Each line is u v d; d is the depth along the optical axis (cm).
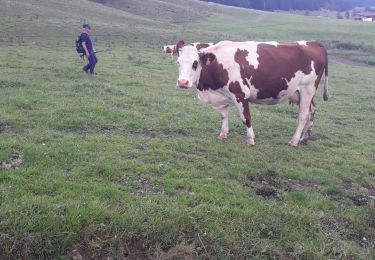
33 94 556
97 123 450
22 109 478
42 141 378
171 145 404
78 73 758
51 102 514
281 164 393
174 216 272
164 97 629
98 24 1688
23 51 1017
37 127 419
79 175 315
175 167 354
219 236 266
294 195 329
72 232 248
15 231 244
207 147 412
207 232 267
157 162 358
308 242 275
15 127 413
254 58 413
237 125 505
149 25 2025
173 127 464
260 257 260
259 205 302
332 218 306
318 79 447
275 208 301
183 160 371
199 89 431
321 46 450
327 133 541
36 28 1415
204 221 273
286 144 462
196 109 568
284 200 322
